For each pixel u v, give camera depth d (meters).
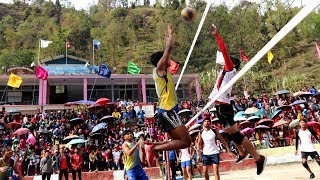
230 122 5.40
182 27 68.44
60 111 29.80
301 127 11.30
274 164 17.47
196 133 14.98
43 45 40.72
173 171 13.95
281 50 62.44
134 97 38.94
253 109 24.42
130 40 88.00
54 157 17.34
